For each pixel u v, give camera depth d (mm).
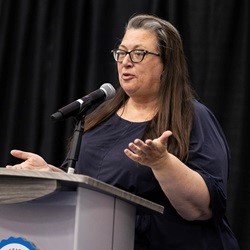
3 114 8445
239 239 7156
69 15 8430
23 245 3588
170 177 4223
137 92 4961
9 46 8562
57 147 8148
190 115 4883
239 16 7602
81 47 8242
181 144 4699
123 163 4762
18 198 3443
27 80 8445
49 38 8414
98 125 5152
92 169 4891
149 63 4906
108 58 8094
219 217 4637
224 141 5027
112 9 8172
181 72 5023
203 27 7672
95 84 8008
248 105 7398
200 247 4641
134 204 4012
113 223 3791
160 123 4844
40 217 3588
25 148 8289
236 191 7223
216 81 7500
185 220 4695
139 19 5086
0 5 8625
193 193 4383
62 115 4254
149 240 4672
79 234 3506
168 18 7789
